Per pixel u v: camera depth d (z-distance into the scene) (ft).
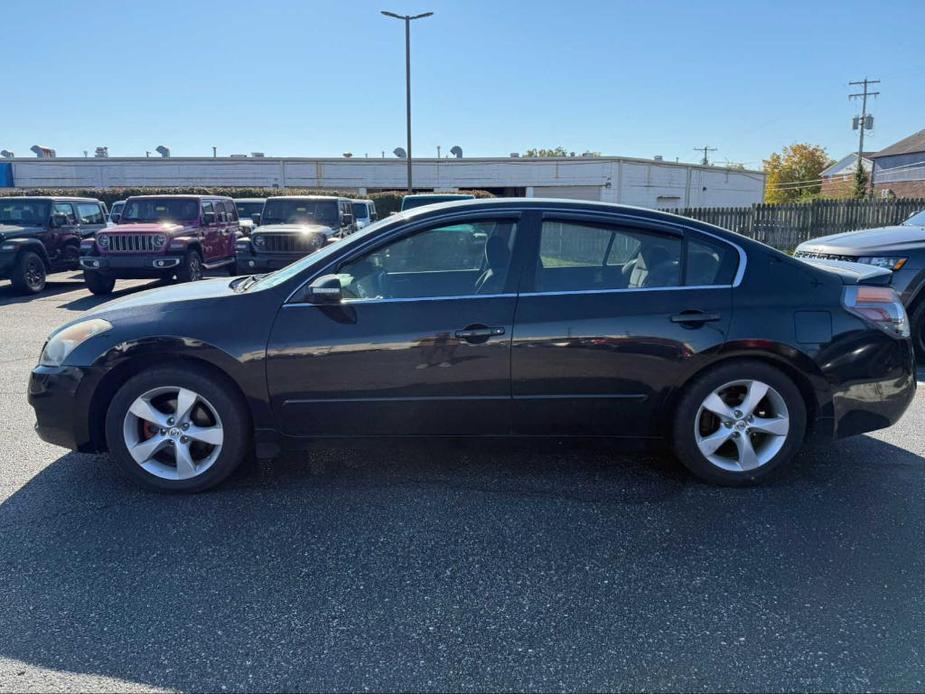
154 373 11.82
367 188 148.05
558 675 7.61
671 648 8.05
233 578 9.55
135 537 10.68
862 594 9.11
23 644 8.09
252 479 12.89
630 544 10.47
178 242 40.75
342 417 12.03
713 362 11.98
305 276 12.02
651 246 12.23
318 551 10.27
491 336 11.71
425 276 12.46
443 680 7.54
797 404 12.16
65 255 45.88
